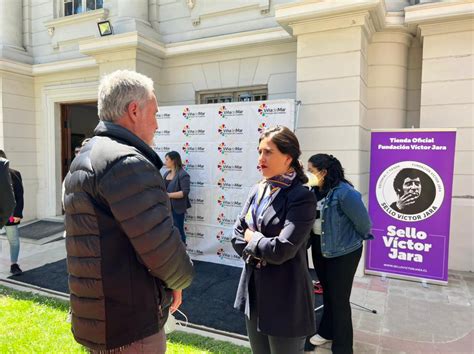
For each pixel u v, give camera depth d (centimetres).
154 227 126
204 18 600
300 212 168
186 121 475
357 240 251
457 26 445
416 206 405
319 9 423
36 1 763
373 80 496
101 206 126
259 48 558
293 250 163
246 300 182
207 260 476
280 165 177
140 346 134
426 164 399
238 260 456
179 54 610
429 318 325
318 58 448
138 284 130
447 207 394
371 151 423
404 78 501
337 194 250
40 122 782
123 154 126
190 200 479
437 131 392
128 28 580
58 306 337
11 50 731
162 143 495
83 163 130
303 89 459
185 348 266
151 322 134
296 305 169
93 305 127
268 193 184
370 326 309
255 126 430
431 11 436
